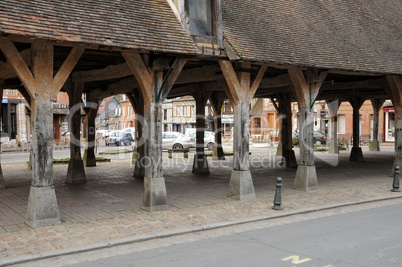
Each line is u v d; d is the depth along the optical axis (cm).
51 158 692
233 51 859
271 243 616
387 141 3303
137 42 716
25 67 653
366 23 1379
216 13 883
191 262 528
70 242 603
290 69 1029
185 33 820
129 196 977
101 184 1166
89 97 1577
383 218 784
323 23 1229
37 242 600
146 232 665
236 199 945
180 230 679
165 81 806
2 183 1078
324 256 548
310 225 731
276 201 848
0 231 655
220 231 694
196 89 1404
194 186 1131
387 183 1201
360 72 1085
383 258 538
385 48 1269
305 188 1059
